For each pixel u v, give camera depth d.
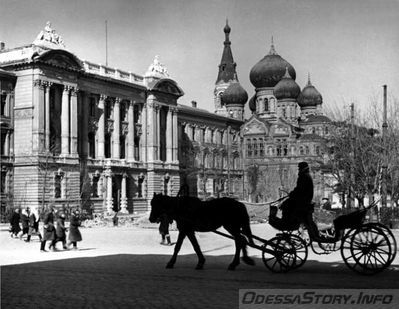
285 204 25.59
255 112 195.38
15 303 18.39
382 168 72.88
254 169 176.75
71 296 19.52
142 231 61.25
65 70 107.75
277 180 170.75
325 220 40.62
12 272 26.11
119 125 125.25
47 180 101.94
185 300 18.52
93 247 41.34
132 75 131.00
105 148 123.25
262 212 72.75
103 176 117.88
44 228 38.50
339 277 23.45
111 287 21.33
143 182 131.12
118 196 123.31
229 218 26.06
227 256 33.19
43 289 21.05
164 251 37.22
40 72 102.69
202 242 44.44
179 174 143.50
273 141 175.88
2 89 102.12
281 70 190.12
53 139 107.44
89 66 118.81
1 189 101.31
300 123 184.75
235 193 176.62
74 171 108.00
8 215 94.81
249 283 21.92
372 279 22.80
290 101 186.38
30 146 102.25
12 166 103.12
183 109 157.38
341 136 85.19
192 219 26.48
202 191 159.38
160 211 27.08
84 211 103.12
